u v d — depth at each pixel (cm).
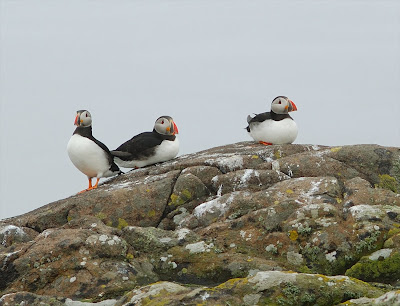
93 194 1555
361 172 1572
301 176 1568
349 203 1333
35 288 1170
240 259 1197
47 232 1293
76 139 1831
